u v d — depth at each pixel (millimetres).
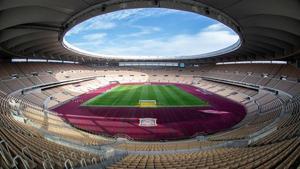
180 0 23000
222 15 25500
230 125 32625
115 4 23984
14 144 10016
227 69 69750
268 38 33594
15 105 29781
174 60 85188
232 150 14281
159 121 34375
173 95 55375
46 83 50688
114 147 20531
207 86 69125
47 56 54906
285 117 23734
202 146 20453
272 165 7344
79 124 32375
